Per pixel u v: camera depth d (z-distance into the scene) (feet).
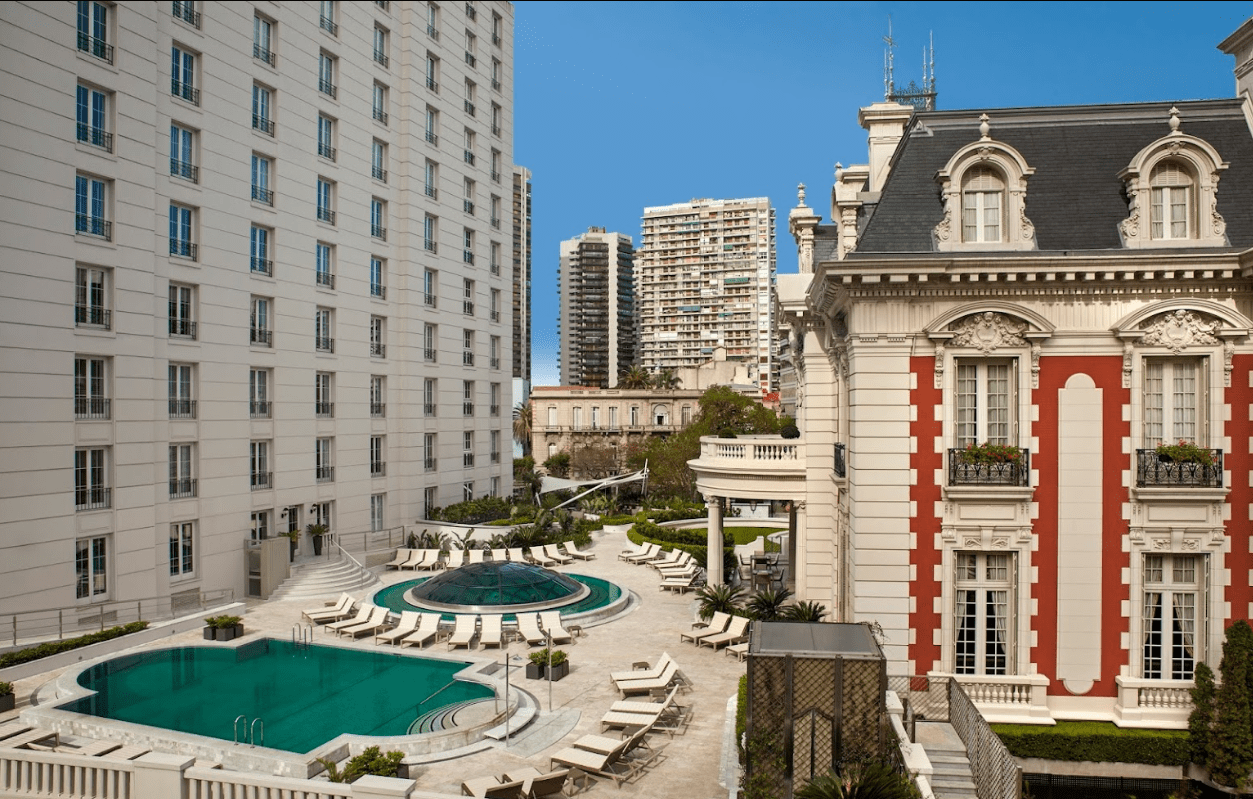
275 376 113.39
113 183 88.17
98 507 86.89
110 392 87.86
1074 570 60.23
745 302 568.82
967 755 52.21
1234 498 59.36
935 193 64.44
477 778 50.31
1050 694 60.49
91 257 85.56
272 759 51.01
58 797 44.45
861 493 61.72
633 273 645.51
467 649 80.38
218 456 103.19
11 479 77.36
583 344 634.43
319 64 123.24
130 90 90.02
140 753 51.49
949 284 60.39
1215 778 55.47
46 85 81.00
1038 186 63.87
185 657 77.15
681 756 54.95
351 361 129.49
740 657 77.36
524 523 146.51
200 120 100.89
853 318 61.93
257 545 106.93
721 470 93.56
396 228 142.10
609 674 72.18
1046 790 58.03
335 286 126.41
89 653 75.82
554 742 56.54
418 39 145.59
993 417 62.18
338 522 126.11
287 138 116.06
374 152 138.10
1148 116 66.39
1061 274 59.00
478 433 167.32
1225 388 59.26
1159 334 59.52
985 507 60.64
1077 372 60.39
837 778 41.01
